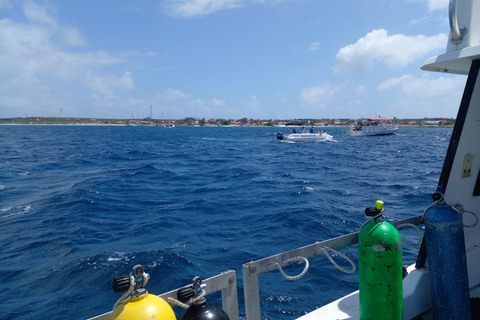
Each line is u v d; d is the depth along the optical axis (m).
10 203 14.95
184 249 9.17
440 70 2.66
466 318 2.43
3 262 8.53
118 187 19.14
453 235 2.37
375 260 2.42
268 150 47.75
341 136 85.88
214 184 20.30
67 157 35.53
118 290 1.67
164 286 7.30
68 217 12.71
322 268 7.52
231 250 9.10
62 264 8.30
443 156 37.28
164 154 41.16
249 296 2.26
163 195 17.03
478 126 2.58
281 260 2.40
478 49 2.15
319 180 21.31
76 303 6.58
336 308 2.99
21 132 112.38
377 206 2.50
